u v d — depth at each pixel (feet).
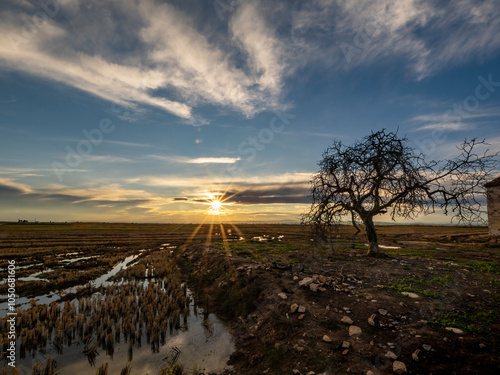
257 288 36.55
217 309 37.91
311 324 25.35
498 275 37.45
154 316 33.76
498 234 80.18
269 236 144.56
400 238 119.34
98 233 220.43
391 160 49.67
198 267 62.64
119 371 22.84
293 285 35.17
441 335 20.45
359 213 54.13
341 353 20.38
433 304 26.91
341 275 38.14
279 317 28.02
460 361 17.17
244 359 23.85
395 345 20.21
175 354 25.59
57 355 25.27
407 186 48.44
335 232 55.06
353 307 27.84
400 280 35.70
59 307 38.32
